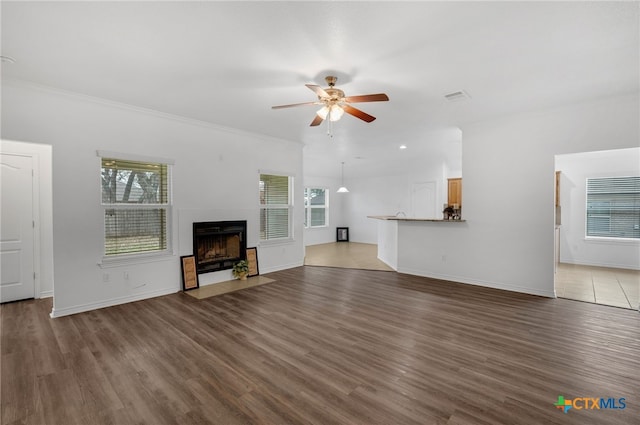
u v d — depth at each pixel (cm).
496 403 200
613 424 180
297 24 224
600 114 381
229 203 522
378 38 241
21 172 419
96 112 381
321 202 1088
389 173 995
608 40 243
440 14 210
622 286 481
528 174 438
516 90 346
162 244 453
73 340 295
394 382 224
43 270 436
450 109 414
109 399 206
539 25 223
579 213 657
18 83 327
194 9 207
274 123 489
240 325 331
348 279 539
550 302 406
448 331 313
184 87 343
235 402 202
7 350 275
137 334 308
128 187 419
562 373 235
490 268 479
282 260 618
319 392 213
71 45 254
